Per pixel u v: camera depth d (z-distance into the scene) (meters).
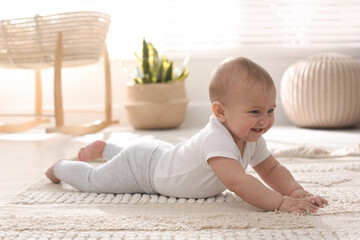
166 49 3.19
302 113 2.71
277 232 0.86
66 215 0.99
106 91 2.82
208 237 0.84
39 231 0.89
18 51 2.46
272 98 1.05
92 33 2.50
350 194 1.14
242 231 0.87
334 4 3.12
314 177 1.36
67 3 3.11
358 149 1.79
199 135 1.11
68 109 3.14
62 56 2.45
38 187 1.31
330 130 2.68
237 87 1.03
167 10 3.17
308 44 3.18
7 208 1.08
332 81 2.61
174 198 1.16
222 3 3.15
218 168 1.03
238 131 1.05
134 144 1.23
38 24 2.39
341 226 0.90
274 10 3.15
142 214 0.99
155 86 2.73
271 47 3.11
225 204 1.10
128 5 3.14
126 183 1.20
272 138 2.36
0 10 3.08
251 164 1.21
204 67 3.13
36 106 2.93
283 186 1.14
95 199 1.16
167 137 2.43
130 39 3.18
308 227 0.89
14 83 3.18
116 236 0.86
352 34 3.18
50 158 1.85
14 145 2.23
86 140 2.37
